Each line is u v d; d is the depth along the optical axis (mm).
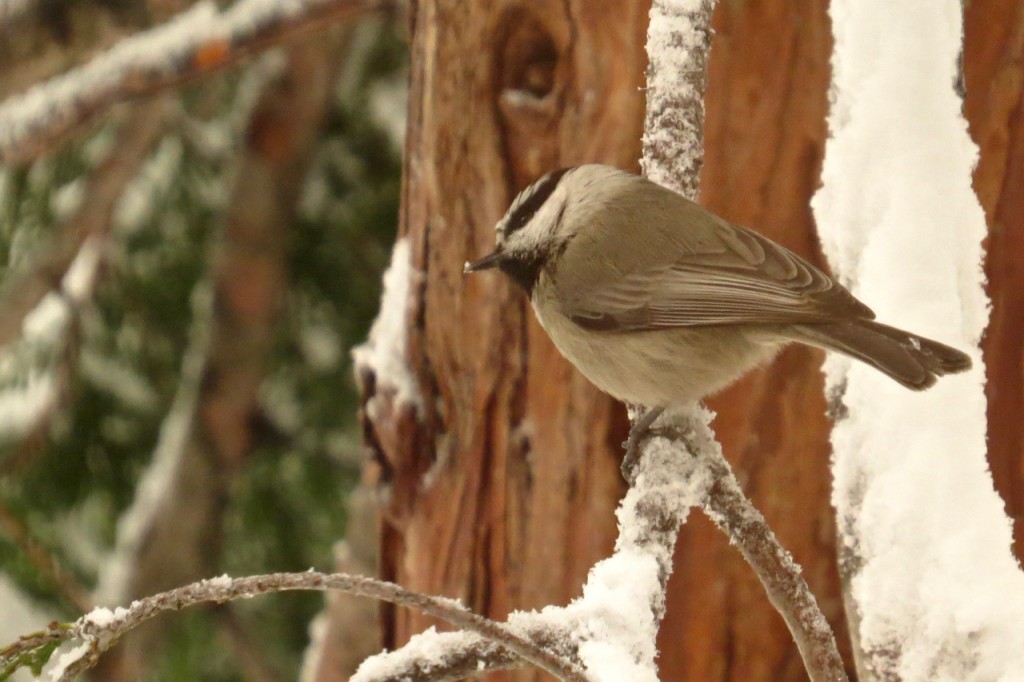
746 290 7809
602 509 9227
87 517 14062
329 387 14117
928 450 6160
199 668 13648
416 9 9938
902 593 5910
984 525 5922
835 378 7117
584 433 9266
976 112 8828
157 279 14062
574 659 5844
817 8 8961
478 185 9445
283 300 14086
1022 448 8969
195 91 14008
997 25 8750
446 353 9664
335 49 13898
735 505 6996
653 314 8141
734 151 9148
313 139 14156
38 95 12133
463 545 9664
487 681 9453
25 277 12875
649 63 8203
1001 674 5539
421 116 9727
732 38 9039
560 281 8422
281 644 14047
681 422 8047
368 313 14188
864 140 6922
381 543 10430
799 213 9148
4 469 13188
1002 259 8922
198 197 14250
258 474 13992
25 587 13211
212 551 13875
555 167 9234
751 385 9195
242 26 11664
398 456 9812
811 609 6773
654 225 8242
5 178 13750
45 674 5922
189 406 13820
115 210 13070
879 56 6973
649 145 8211
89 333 13883
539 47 9203
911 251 6656
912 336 6324
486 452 9578
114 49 11977
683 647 9375
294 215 14117
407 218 10055
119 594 13453
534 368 9383
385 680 6133
